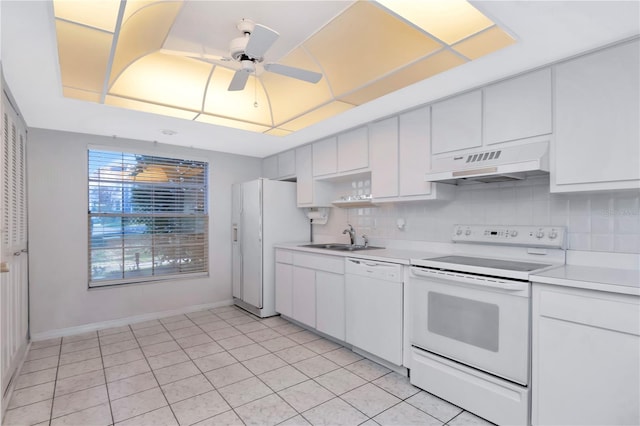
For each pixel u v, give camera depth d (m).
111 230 3.68
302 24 1.89
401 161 2.78
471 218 2.65
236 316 3.98
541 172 2.12
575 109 1.85
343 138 3.37
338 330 2.99
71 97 2.30
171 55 2.31
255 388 2.30
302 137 3.62
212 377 2.46
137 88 2.40
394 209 3.28
